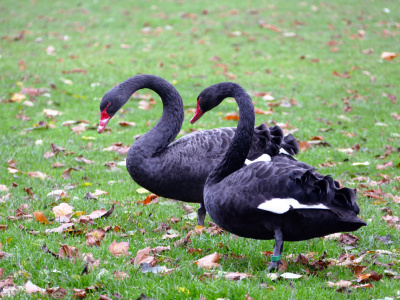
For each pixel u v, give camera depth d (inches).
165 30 956.0
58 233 292.5
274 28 953.5
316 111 584.4
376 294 224.4
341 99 629.9
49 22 1010.1
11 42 869.8
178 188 297.3
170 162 293.6
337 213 213.9
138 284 231.9
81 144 476.1
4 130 499.8
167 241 290.0
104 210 324.2
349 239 292.7
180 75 704.4
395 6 1167.6
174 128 313.1
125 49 837.2
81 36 912.9
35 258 256.7
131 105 601.9
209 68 742.5
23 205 331.9
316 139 492.4
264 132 304.2
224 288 220.1
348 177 399.5
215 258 256.5
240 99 266.4
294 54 829.8
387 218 317.7
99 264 251.1
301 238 236.2
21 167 414.3
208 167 290.8
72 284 230.7
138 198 365.1
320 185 216.8
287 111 583.2
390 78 721.0
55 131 506.3
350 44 892.6
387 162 426.0
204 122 538.6
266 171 231.1
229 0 1181.7
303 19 1032.8
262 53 828.6
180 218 330.3
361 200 350.6
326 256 274.5
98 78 682.8
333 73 732.7
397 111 585.0
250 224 235.9
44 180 388.2
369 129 526.6
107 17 1042.7
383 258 264.7
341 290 227.6
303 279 238.2
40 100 588.7
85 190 372.5
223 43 879.1
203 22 999.0
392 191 366.9
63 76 681.0
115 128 525.3
